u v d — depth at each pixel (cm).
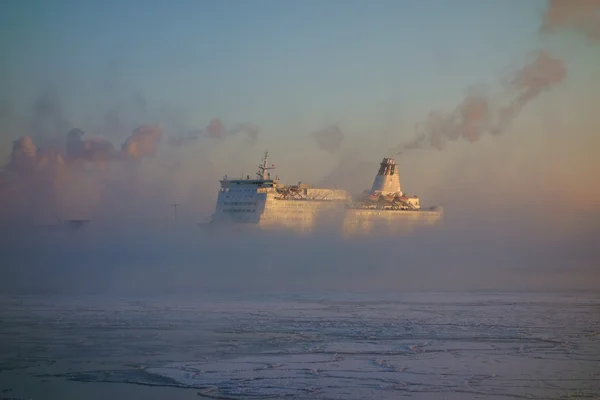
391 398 4531
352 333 6488
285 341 6156
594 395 4581
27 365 5425
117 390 4791
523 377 4962
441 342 6072
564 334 6397
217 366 5319
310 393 4641
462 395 4581
